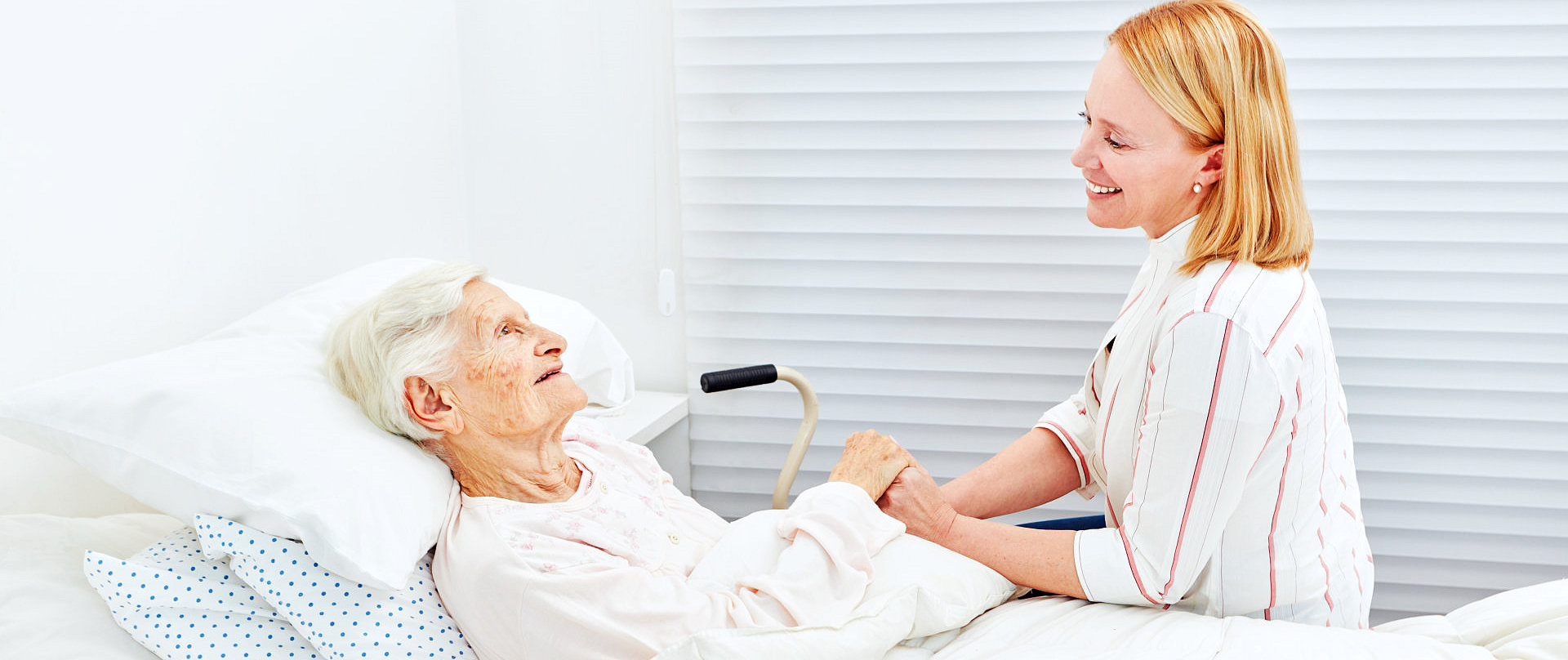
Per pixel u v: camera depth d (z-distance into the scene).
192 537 1.08
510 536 1.07
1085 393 1.39
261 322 1.27
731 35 1.87
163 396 1.01
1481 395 1.79
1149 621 1.07
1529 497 1.81
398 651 0.99
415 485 1.04
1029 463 1.43
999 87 1.82
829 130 1.88
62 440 1.02
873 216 1.91
